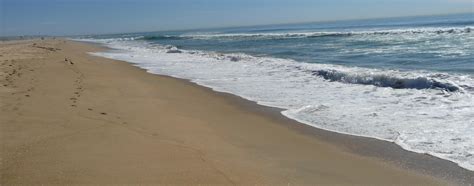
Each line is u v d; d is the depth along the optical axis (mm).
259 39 42938
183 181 4766
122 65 20828
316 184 5129
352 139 7156
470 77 12031
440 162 5863
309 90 12023
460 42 23625
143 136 6664
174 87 13359
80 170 4934
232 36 57500
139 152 5758
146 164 5273
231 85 13578
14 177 4637
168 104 10273
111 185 4555
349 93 11258
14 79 12117
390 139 7008
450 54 18578
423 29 38875
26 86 10922
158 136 6793
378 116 8547
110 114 8305
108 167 5098
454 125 7504
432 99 9820
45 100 9086
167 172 5023
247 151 6508
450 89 10625
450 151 6242
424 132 7230
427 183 5215
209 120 8727
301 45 30234
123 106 9453
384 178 5398
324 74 14328
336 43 29562
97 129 6848
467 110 8523
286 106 10016
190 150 6016
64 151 5605
